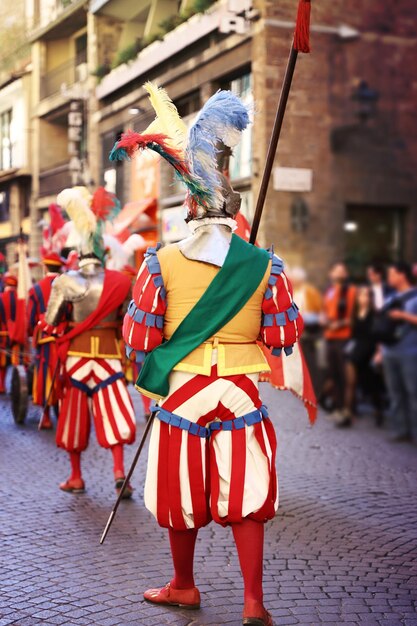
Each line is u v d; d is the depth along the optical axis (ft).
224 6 53.26
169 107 11.50
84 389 18.42
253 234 10.96
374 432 27.99
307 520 16.75
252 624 10.12
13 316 38.50
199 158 10.41
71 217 18.62
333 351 30.14
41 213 93.50
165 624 11.18
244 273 10.50
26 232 96.99
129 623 11.20
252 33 49.60
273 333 10.70
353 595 12.42
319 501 18.37
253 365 10.64
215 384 10.43
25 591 12.44
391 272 27.63
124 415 18.17
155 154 11.44
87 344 18.20
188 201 10.85
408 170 49.96
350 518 16.96
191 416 10.54
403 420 26.25
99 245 18.58
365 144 49.26
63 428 18.53
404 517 17.10
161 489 10.79
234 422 10.50
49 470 21.20
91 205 18.71
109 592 12.42
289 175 48.21
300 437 26.73
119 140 10.50
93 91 76.18
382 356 26.89
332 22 48.34
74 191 18.80
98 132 75.77
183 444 10.55
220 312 10.46
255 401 10.64
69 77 88.74
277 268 10.70
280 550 14.70
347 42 48.65
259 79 48.98
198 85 57.98
